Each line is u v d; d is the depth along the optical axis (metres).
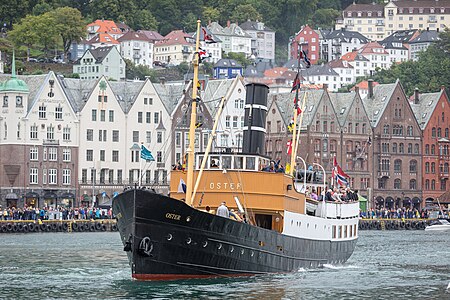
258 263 120.06
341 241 144.00
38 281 126.12
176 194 124.44
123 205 110.31
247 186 121.62
